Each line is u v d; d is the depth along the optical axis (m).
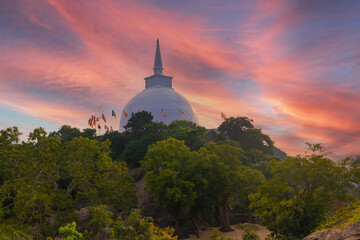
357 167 29.77
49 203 39.16
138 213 26.30
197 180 43.28
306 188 31.36
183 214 48.00
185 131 66.44
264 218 31.42
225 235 46.03
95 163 47.47
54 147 43.69
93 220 30.52
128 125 80.69
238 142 81.69
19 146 42.88
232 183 48.22
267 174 61.09
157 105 129.75
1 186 40.06
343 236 11.23
